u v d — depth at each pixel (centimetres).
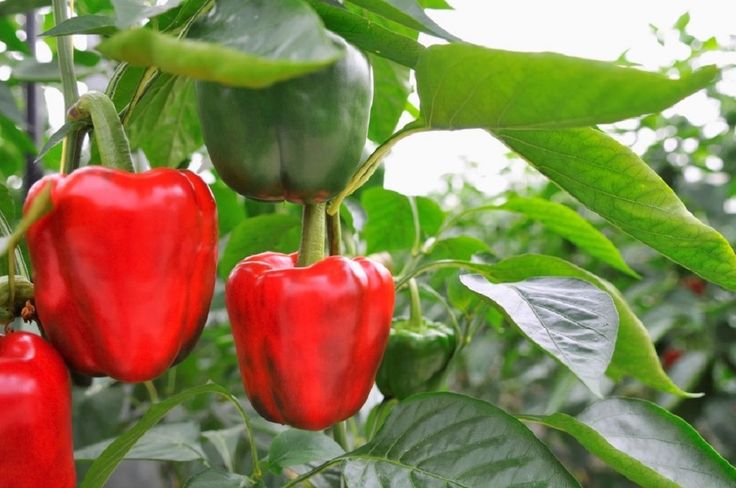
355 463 48
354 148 45
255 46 36
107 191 40
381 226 83
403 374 66
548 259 54
